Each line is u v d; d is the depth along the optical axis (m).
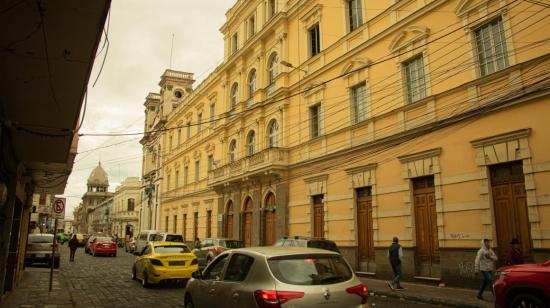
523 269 8.06
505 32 12.91
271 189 24.72
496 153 12.82
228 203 30.66
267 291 5.50
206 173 36.09
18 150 11.73
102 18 5.62
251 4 30.52
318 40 22.75
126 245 43.78
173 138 47.03
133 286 15.19
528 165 11.94
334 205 19.75
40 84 7.53
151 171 52.88
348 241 18.66
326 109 20.95
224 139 32.47
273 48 26.66
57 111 8.87
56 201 14.04
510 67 12.54
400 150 16.34
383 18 18.00
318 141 21.31
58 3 5.27
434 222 14.88
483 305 10.59
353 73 19.23
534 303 7.71
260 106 26.80
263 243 25.22
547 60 11.73
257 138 27.17
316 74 21.81
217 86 35.19
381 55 17.80
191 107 41.66
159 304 11.43
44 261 22.31
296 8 24.09
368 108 18.23
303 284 5.62
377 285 15.01
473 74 13.77
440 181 14.52
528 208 11.80
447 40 14.84
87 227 112.50
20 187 13.24
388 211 16.62
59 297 12.16
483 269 11.40
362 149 18.20
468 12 14.12
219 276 6.91
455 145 14.15
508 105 12.55
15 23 5.65
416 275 15.15
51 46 6.25
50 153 12.16
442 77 14.89
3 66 6.85
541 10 12.06
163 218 47.22
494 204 12.93
